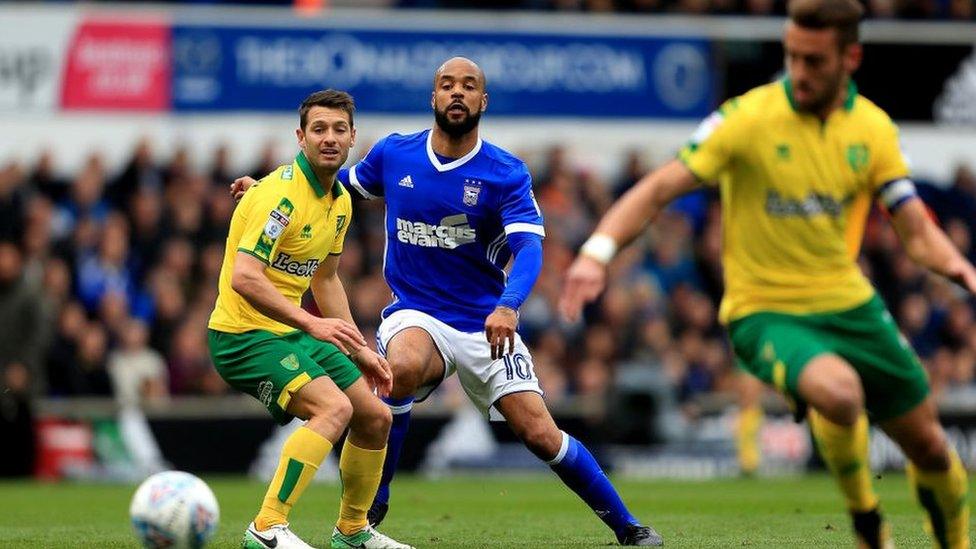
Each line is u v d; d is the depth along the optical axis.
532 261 26.02
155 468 56.12
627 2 73.69
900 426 20.08
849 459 19.06
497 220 27.38
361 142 67.06
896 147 19.72
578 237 68.50
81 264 62.62
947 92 72.81
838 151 19.39
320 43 67.25
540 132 69.81
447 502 41.66
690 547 26.48
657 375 60.88
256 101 67.00
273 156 65.00
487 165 27.27
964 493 20.56
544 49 69.00
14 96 65.44
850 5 18.66
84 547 26.52
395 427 27.59
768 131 19.31
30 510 38.00
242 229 24.59
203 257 63.91
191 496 20.67
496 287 27.94
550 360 62.88
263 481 54.31
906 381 19.77
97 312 62.22
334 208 25.27
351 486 25.25
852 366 19.80
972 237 72.62
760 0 73.94
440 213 27.31
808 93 18.92
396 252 27.98
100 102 66.00
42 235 62.81
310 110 24.56
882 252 70.50
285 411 24.55
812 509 38.25
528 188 27.17
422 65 67.81
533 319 65.25
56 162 67.62
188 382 58.78
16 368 53.28
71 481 55.22
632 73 69.94
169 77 66.44
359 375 25.03
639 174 69.94
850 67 19.02
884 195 19.72
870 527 19.62
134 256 63.53
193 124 68.38
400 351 26.95
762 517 35.03
